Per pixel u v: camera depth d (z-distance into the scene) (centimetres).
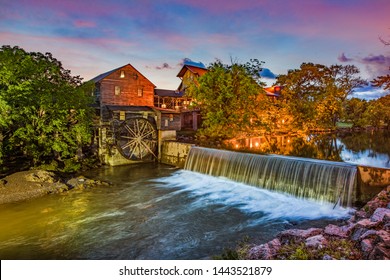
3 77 1330
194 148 1878
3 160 1588
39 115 1584
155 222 1020
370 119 5391
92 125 1995
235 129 2558
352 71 5100
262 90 2717
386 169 979
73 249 821
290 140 3309
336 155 2367
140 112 2259
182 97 3562
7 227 973
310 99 4241
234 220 1027
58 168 1689
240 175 1520
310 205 1159
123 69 2852
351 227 629
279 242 636
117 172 1828
